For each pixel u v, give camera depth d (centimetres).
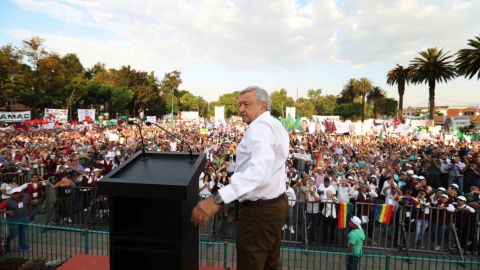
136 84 8312
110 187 190
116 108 6944
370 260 812
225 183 1041
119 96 6812
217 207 168
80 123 3825
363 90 7681
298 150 1706
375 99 8719
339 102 9844
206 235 929
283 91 10156
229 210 1023
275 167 200
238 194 168
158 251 199
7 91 4162
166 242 198
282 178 210
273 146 193
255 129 189
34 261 582
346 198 947
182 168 229
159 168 228
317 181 1187
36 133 2681
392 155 1784
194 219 169
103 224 959
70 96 5403
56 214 962
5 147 1798
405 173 1172
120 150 1852
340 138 2891
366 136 2964
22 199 785
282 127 204
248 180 170
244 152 194
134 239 200
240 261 205
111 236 201
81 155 1664
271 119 197
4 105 4466
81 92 5688
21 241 780
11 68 4169
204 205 169
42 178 1139
